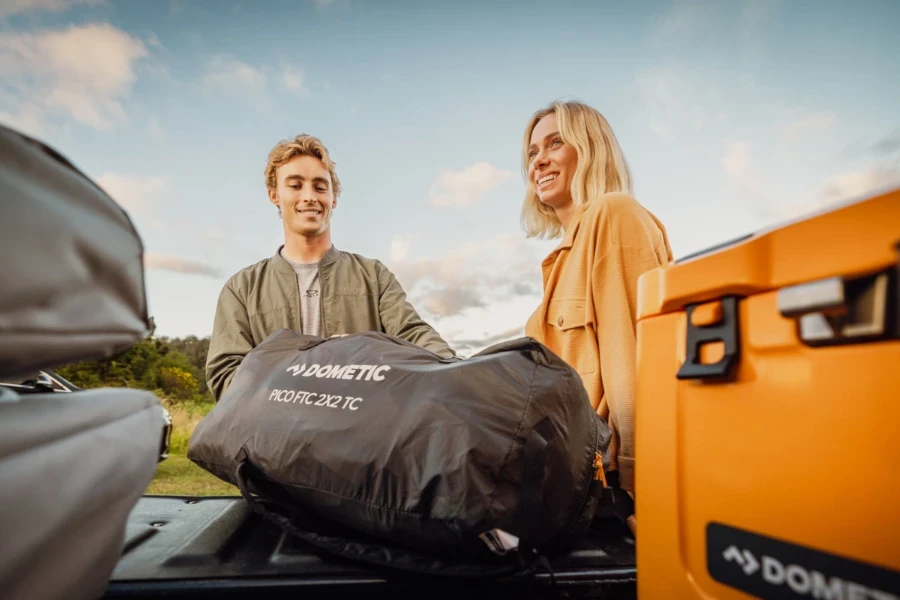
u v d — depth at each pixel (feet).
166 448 3.22
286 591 2.43
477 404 2.42
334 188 7.09
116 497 1.66
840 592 1.32
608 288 4.05
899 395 1.25
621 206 4.24
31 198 1.18
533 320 5.16
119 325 1.52
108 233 1.46
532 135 6.24
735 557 1.60
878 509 1.27
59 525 1.32
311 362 3.24
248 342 5.99
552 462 2.53
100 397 1.67
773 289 1.55
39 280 1.16
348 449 2.54
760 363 1.58
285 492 2.90
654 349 1.99
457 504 2.23
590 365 4.11
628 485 3.54
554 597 2.54
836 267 1.37
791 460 1.47
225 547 2.90
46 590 1.35
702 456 1.75
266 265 6.62
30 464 1.22
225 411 3.45
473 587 2.48
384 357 2.98
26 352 1.20
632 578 2.61
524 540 2.38
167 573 2.53
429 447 2.35
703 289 1.74
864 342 1.33
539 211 6.91
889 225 1.27
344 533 2.90
